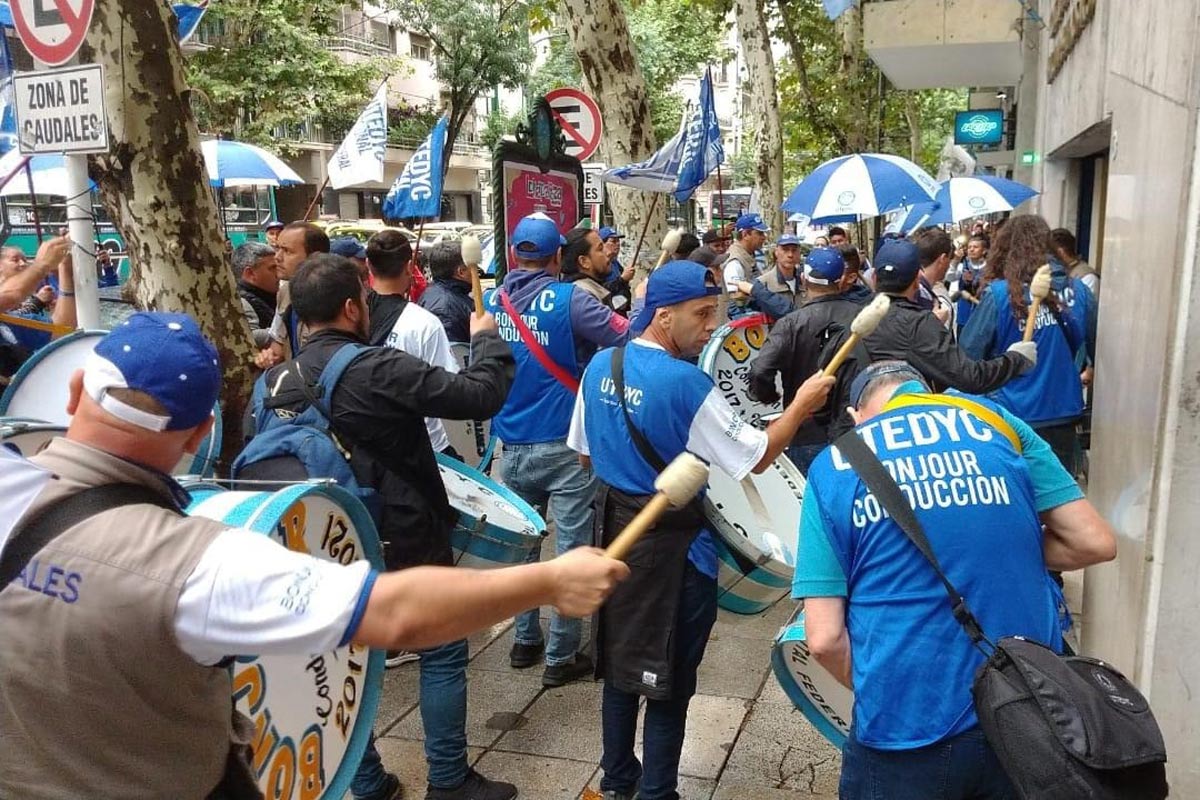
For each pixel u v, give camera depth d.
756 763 3.67
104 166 3.86
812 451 4.68
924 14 11.90
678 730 3.08
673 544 2.95
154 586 1.42
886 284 4.04
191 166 3.96
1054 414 4.68
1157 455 2.87
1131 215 3.42
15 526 1.43
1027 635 2.05
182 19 5.17
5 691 1.43
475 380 3.10
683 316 3.02
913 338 3.94
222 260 4.10
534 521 3.73
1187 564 2.80
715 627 4.96
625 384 3.01
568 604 1.61
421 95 41.84
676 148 7.64
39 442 2.30
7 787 1.44
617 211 9.41
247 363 4.16
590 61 8.88
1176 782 2.88
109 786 1.45
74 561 1.42
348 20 36.12
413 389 2.96
